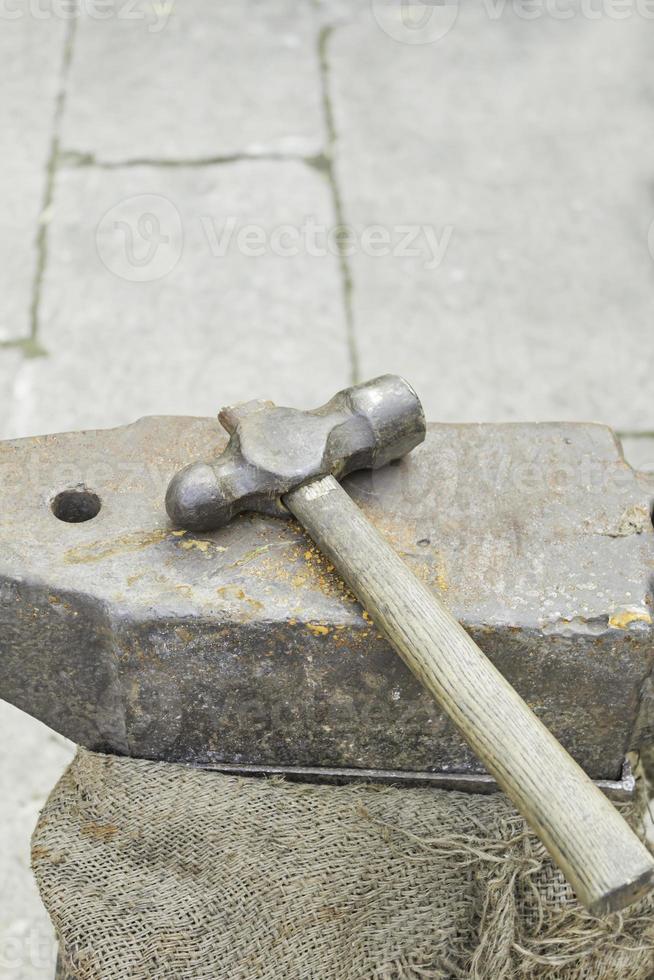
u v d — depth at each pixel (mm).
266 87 2273
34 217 2051
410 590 1086
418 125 2227
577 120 2262
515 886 1141
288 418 1145
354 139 2193
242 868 1127
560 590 1118
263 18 2412
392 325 1937
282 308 1947
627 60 2387
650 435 1827
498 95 2299
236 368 1878
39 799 1541
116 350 1895
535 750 1035
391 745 1156
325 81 2295
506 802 1150
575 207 2111
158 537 1140
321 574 1124
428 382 1873
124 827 1139
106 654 1134
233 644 1115
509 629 1106
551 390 1870
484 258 2029
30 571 1121
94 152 2143
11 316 1930
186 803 1141
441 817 1143
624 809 1165
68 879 1128
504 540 1141
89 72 2285
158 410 1829
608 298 1985
